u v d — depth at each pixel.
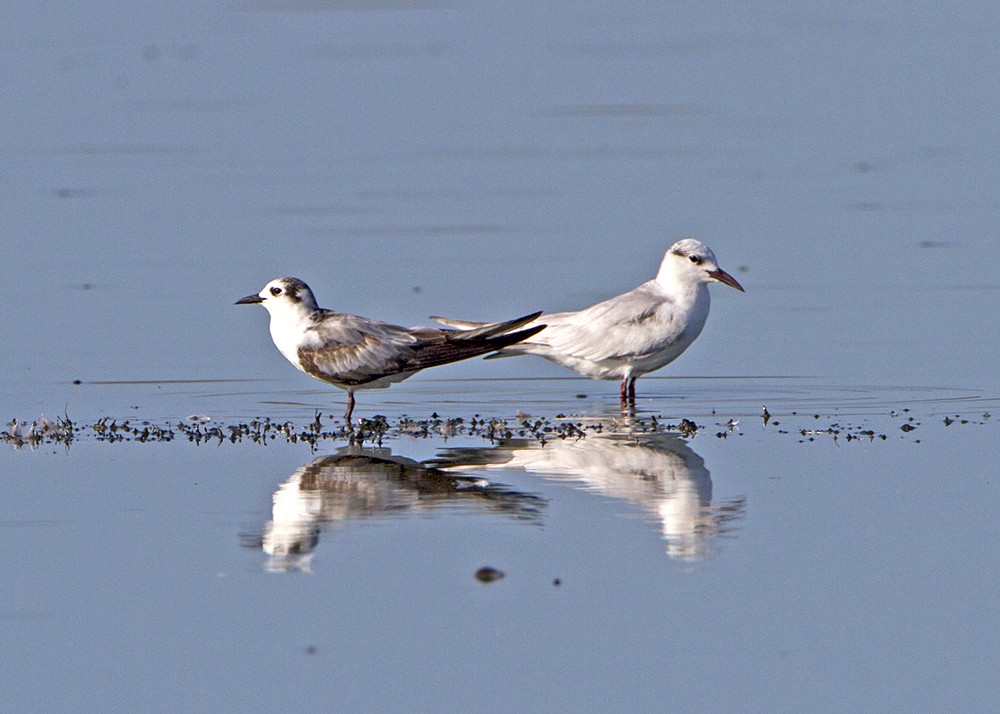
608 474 12.82
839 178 26.83
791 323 18.62
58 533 11.40
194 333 18.36
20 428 14.27
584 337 15.64
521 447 13.79
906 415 14.73
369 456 13.46
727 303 19.67
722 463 13.13
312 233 23.19
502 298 19.64
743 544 11.05
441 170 27.92
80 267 21.27
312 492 12.33
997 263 21.22
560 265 21.31
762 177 26.98
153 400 15.66
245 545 11.11
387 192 26.12
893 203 24.89
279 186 26.47
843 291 20.06
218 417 15.02
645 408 15.39
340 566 10.70
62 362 17.09
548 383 16.83
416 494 12.27
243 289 20.22
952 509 11.75
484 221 24.05
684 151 29.42
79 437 14.16
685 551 10.93
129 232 23.23
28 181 26.56
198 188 26.27
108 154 28.77
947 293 19.75
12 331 18.33
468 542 11.10
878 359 16.97
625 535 11.23
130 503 12.09
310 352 14.55
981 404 15.07
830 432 14.14
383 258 21.75
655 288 15.91
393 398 16.06
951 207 24.53
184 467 13.12
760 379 16.45
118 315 19.03
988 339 17.61
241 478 12.76
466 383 16.83
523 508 11.88
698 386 16.33
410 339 14.58
